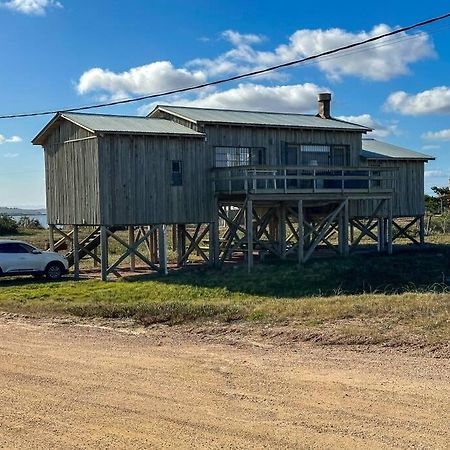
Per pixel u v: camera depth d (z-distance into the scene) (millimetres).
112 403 7965
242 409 7578
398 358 9766
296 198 25172
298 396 7996
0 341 12383
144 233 28172
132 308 15492
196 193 24984
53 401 8109
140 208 23656
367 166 27391
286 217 28219
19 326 14375
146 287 20781
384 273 23953
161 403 7906
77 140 24078
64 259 24109
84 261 30297
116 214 23172
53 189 25703
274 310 13898
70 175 24578
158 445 6578
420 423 6914
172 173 24453
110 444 6641
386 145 33656
